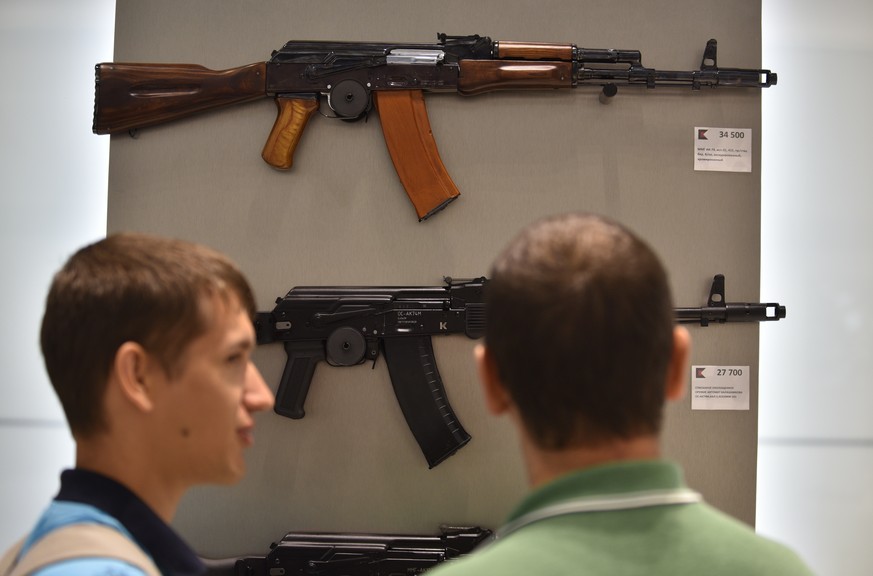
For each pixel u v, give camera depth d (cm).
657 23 226
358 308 217
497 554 65
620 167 224
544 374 68
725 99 225
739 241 224
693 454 221
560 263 68
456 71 217
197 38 226
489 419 221
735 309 218
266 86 218
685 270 223
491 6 226
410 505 221
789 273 246
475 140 223
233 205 224
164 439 87
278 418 223
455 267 223
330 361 216
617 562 64
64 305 85
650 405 69
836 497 245
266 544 221
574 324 66
